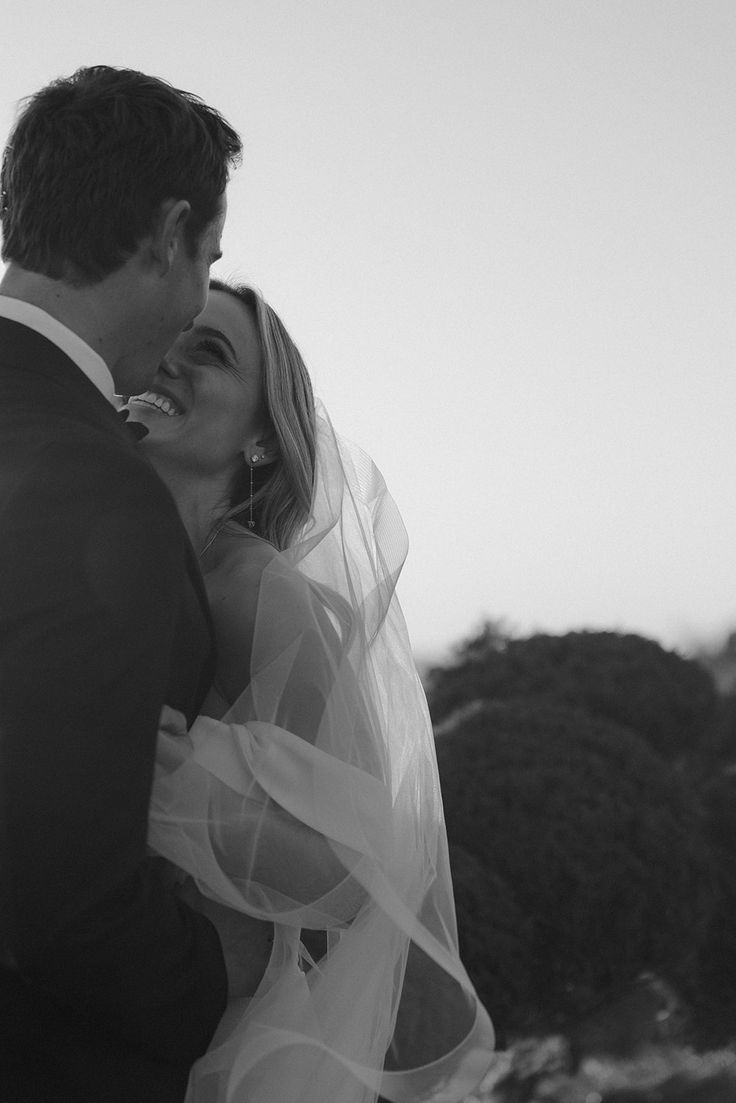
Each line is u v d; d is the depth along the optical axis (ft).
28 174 6.06
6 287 6.12
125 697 4.85
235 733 6.69
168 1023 5.47
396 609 8.36
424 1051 7.37
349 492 8.49
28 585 4.87
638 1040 27.09
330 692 7.11
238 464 8.25
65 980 4.98
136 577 5.00
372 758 7.34
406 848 7.42
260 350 8.21
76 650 4.77
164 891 5.48
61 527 4.97
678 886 23.80
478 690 28.89
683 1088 27.30
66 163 5.97
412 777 7.88
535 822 23.07
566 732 24.68
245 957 6.63
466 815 23.16
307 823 6.56
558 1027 23.24
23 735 4.70
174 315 6.35
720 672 35.27
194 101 6.47
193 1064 6.35
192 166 6.18
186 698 6.15
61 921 4.80
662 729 29.35
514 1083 25.05
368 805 6.93
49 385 5.64
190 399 8.01
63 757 4.69
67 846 4.70
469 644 31.71
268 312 8.29
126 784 4.87
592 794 23.58
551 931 22.76
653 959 23.59
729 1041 28.07
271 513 8.22
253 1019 6.61
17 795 4.68
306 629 7.20
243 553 7.72
